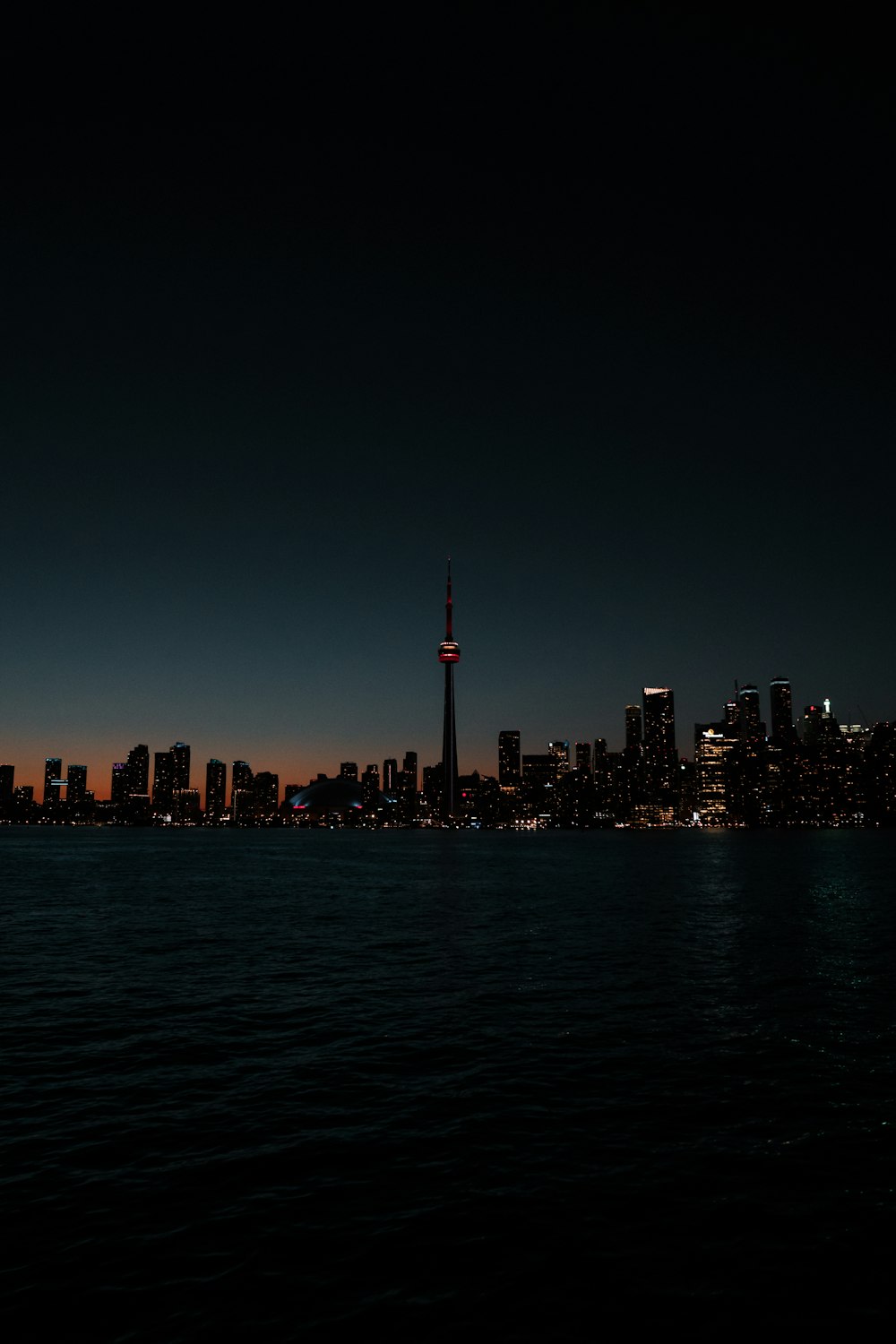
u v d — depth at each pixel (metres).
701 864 139.38
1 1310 10.01
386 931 48.69
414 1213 12.61
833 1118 16.95
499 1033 24.14
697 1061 21.22
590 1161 14.67
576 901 69.38
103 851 189.12
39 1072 20.27
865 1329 9.70
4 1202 12.94
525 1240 11.77
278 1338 9.50
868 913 60.12
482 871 117.00
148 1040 23.34
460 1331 9.65
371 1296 10.36
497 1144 15.51
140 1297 10.30
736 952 40.38
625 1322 9.82
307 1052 22.08
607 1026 25.03
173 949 41.34
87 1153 15.04
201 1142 15.66
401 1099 18.20
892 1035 23.98
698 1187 13.59
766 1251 11.49
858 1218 12.46
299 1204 12.92
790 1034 24.05
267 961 37.41
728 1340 9.48
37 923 52.59
